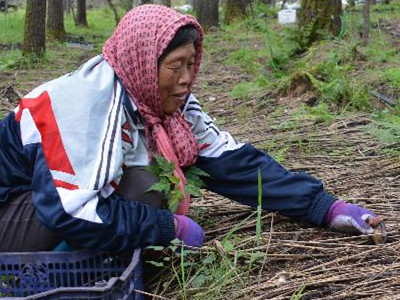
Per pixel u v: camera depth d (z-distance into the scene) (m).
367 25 8.66
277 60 7.94
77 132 2.36
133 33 2.53
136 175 2.56
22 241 2.45
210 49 11.70
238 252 2.70
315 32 8.64
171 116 2.73
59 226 2.27
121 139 2.47
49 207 2.28
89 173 2.32
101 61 2.62
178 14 2.55
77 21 20.09
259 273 2.61
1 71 9.75
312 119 5.10
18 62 10.25
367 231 2.84
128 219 2.35
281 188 2.92
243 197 2.97
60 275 2.39
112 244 2.32
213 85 7.74
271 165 2.97
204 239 2.85
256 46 11.47
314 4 8.77
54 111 2.40
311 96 5.86
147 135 2.67
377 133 4.47
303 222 3.06
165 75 2.54
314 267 2.64
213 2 16.53
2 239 2.47
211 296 2.46
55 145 2.34
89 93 2.45
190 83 2.69
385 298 2.36
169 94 2.61
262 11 16.31
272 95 6.18
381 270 2.58
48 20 15.16
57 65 10.66
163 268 2.68
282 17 15.14
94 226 2.28
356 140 4.46
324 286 2.50
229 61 9.79
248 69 8.55
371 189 3.51
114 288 2.07
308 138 4.61
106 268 2.42
